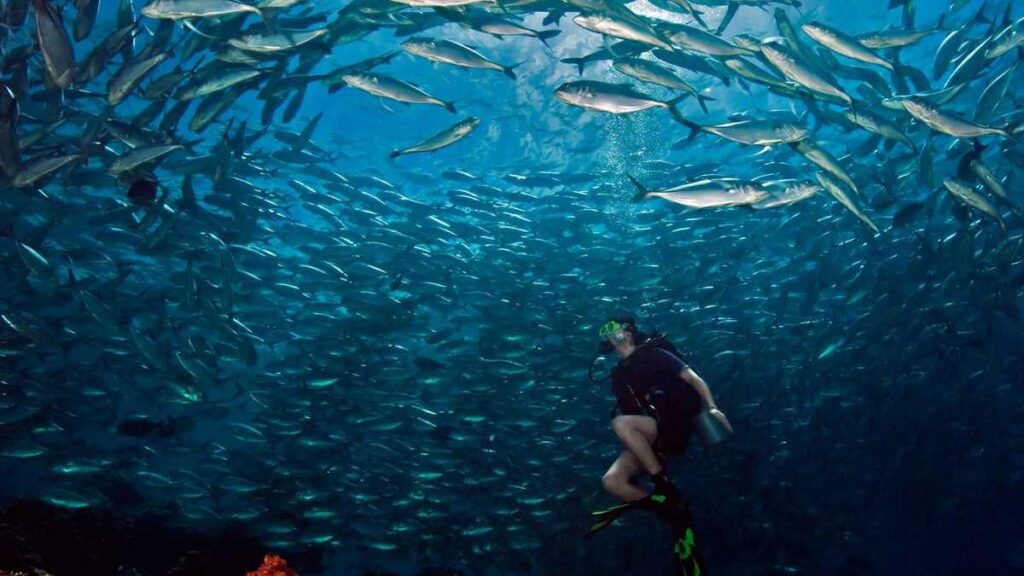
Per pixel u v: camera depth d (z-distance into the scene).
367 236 13.18
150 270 17.16
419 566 13.29
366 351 12.70
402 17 7.08
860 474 17.05
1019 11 13.61
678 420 3.20
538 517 12.69
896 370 15.07
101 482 12.06
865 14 15.27
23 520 10.35
